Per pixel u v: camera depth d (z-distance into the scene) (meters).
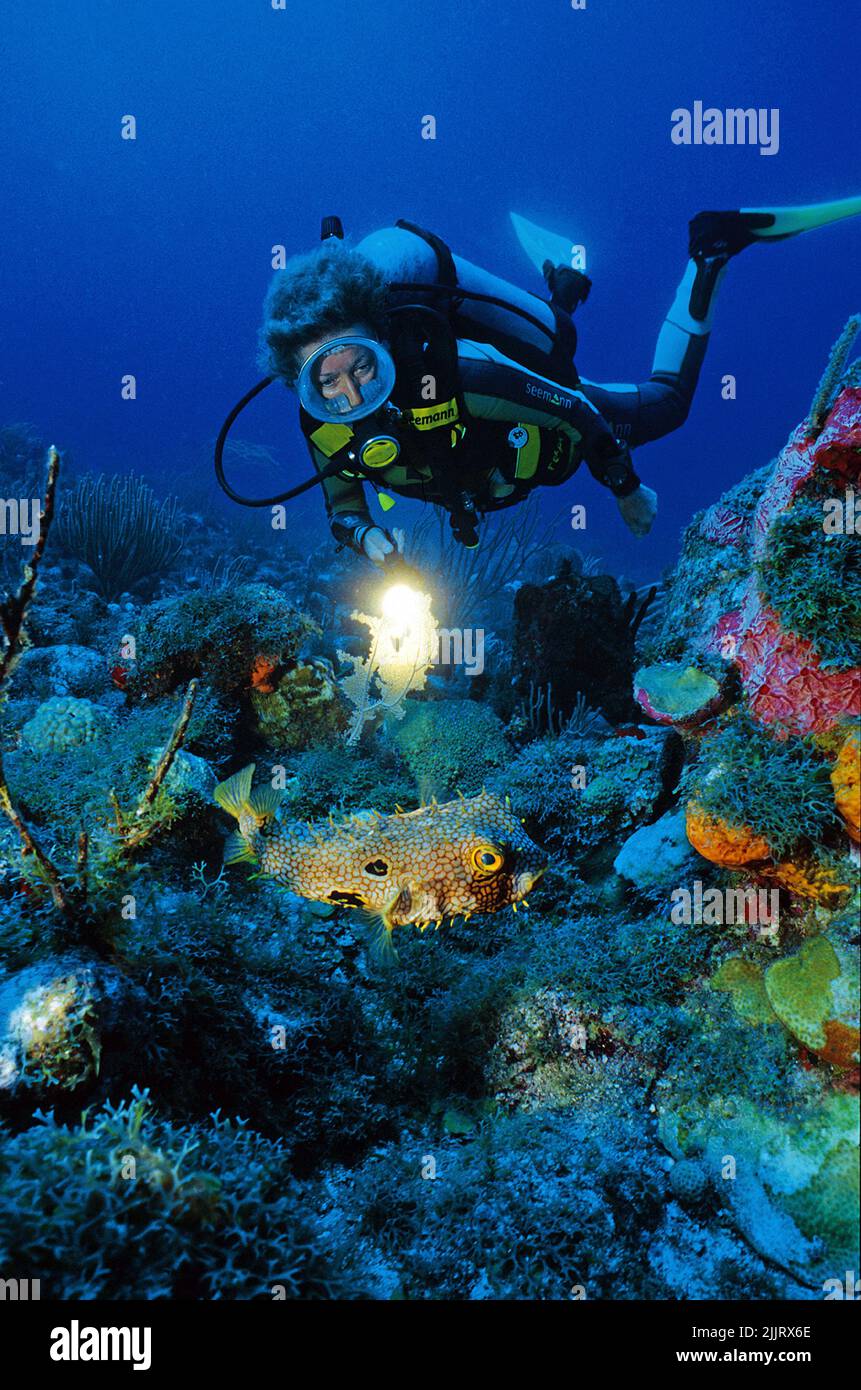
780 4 62.97
